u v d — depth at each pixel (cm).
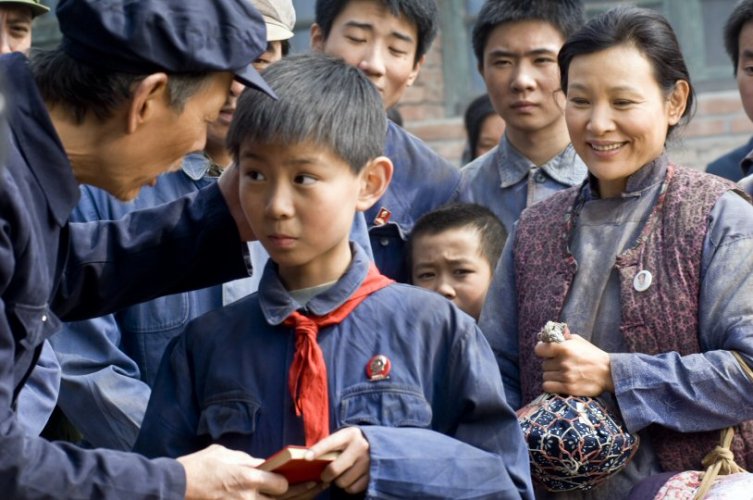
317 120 337
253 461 319
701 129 934
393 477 323
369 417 337
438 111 990
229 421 342
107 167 329
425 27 529
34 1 545
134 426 430
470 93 991
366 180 358
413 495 324
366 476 326
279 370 346
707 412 378
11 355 300
